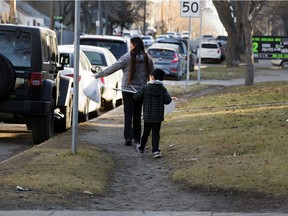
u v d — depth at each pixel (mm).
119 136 37281
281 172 23781
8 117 35500
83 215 20422
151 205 22328
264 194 22141
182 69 93562
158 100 30328
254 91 57188
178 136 34469
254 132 32375
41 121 36031
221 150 29156
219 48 157375
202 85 75812
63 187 23125
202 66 136250
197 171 25562
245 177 23750
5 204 21000
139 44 33031
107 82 53156
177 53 91188
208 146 30438
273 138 30125
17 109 34531
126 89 33344
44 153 29641
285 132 31547
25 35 34938
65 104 40344
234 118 38906
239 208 21469
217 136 32656
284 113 38688
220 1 125875
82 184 23859
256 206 21438
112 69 33094
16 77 34688
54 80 38188
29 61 34781
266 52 126000
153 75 30547
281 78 92875
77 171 25766
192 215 20594
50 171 25359
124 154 31641
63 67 40531
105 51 55781
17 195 21875
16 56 34875
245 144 29516
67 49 46531
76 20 28109
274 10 147875
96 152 30328
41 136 36250
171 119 42281
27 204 21156
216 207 21797
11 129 43750
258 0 114688
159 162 29641
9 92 34312
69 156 28375
